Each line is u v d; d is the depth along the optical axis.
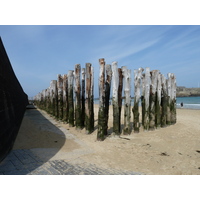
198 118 11.34
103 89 5.99
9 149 4.59
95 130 7.41
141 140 6.03
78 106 7.46
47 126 8.46
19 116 7.88
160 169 3.86
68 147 5.27
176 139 6.14
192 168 3.94
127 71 6.42
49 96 14.18
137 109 6.84
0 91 3.92
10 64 6.21
